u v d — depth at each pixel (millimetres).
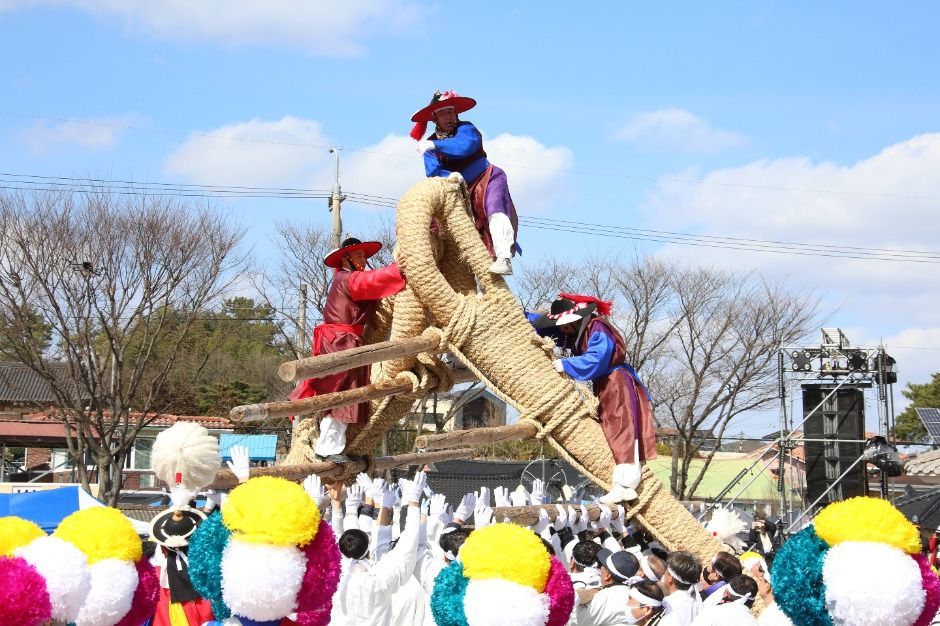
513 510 8156
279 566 4375
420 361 9148
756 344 25844
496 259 8797
